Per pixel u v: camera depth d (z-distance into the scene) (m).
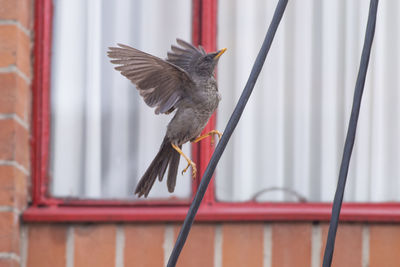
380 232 10.08
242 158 10.63
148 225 10.11
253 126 10.73
